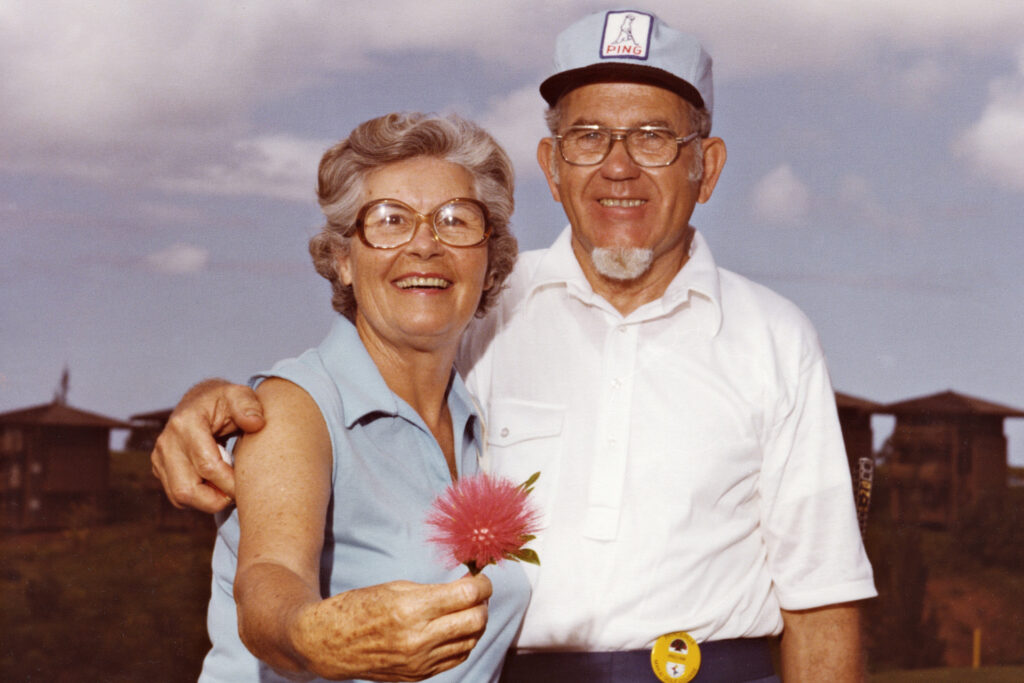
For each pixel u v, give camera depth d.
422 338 1.87
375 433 1.80
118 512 11.77
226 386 1.72
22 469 11.84
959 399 11.90
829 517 2.23
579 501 2.17
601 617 2.11
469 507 1.28
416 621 1.16
